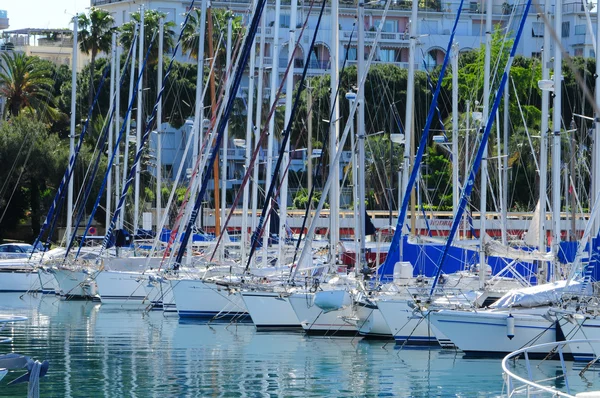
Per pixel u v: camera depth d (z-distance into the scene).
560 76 63.78
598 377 50.50
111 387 48.53
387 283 65.19
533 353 56.72
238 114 152.25
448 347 60.38
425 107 147.00
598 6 61.47
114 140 124.62
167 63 157.62
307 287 69.06
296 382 50.16
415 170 64.69
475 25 194.00
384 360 57.03
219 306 77.75
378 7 183.75
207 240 100.50
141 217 127.44
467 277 68.75
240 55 78.06
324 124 137.25
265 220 77.31
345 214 116.06
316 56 175.50
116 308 89.12
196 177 83.62
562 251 62.22
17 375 51.81
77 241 125.69
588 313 54.12
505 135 85.50
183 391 47.69
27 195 141.75
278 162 73.62
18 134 137.75
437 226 98.81
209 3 94.44
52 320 79.12
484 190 66.69
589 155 113.38
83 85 161.62
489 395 46.69
